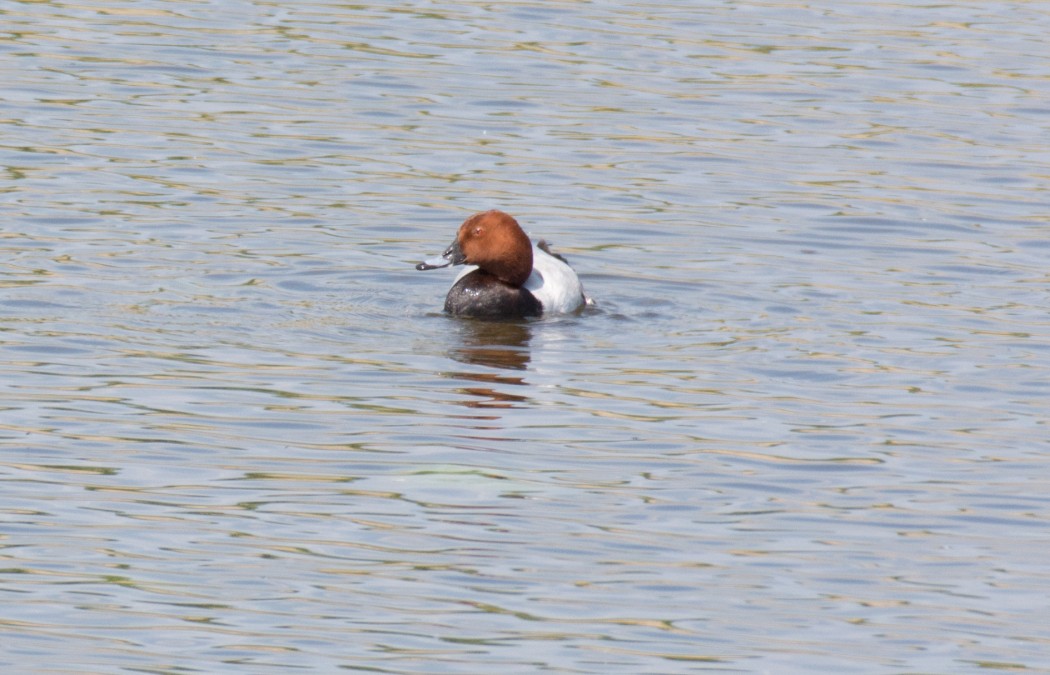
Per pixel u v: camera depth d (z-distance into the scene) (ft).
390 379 87.04
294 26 172.24
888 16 185.16
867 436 80.23
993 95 155.22
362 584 63.46
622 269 109.19
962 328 97.86
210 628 59.72
